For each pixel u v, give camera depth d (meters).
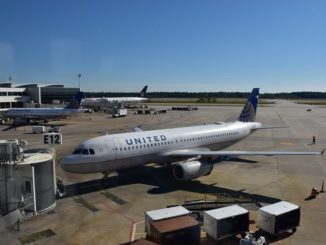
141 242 21.72
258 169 45.78
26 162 28.42
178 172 37.94
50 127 98.31
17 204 28.41
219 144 50.31
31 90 161.25
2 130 91.06
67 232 25.78
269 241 24.00
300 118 131.62
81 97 107.38
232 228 23.86
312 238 24.48
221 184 38.62
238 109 196.12
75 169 35.00
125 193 35.41
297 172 44.03
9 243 23.95
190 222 23.66
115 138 37.69
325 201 32.59
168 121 118.69
